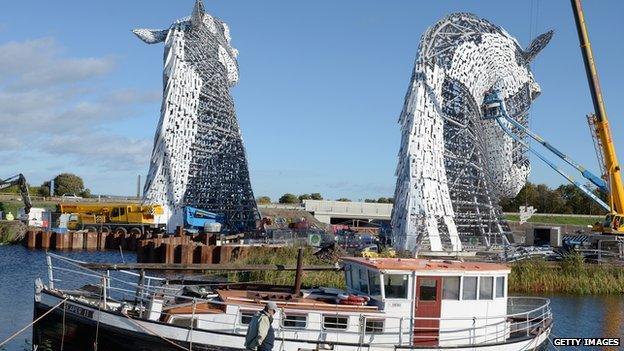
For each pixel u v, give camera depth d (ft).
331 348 73.15
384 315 75.66
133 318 74.74
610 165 246.68
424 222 209.46
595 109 248.73
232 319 75.20
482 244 247.50
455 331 77.00
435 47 246.06
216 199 320.91
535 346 86.28
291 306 75.10
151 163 302.86
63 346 77.66
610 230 238.89
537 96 294.46
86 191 565.12
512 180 292.40
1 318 111.65
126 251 263.29
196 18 303.27
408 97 239.71
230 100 331.16
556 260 202.90
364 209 440.45
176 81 304.91
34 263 202.28
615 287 174.09
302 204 476.13
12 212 361.92
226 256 215.31
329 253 185.06
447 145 253.24
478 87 261.03
